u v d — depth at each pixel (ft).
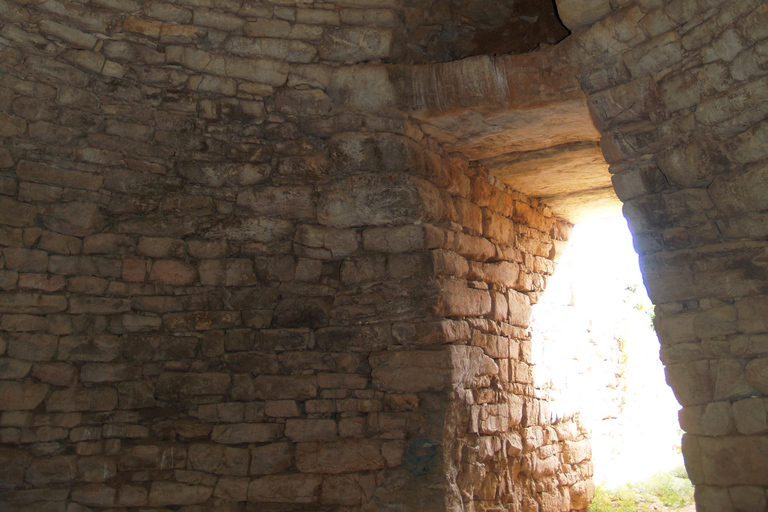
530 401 23.49
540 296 26.08
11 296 17.15
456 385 18.51
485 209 22.82
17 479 16.57
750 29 13.84
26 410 16.96
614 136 17.28
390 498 17.74
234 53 19.33
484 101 18.52
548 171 23.13
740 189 14.99
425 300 18.74
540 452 23.59
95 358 18.01
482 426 19.81
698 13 14.80
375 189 19.12
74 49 18.06
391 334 18.75
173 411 18.54
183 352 18.81
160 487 17.54
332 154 19.45
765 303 14.84
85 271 18.26
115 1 18.08
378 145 18.97
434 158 20.13
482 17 21.22
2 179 17.22
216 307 19.27
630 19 15.87
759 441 14.39
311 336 19.22
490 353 21.02
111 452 17.61
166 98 19.21
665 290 16.56
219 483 17.88
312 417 18.56
